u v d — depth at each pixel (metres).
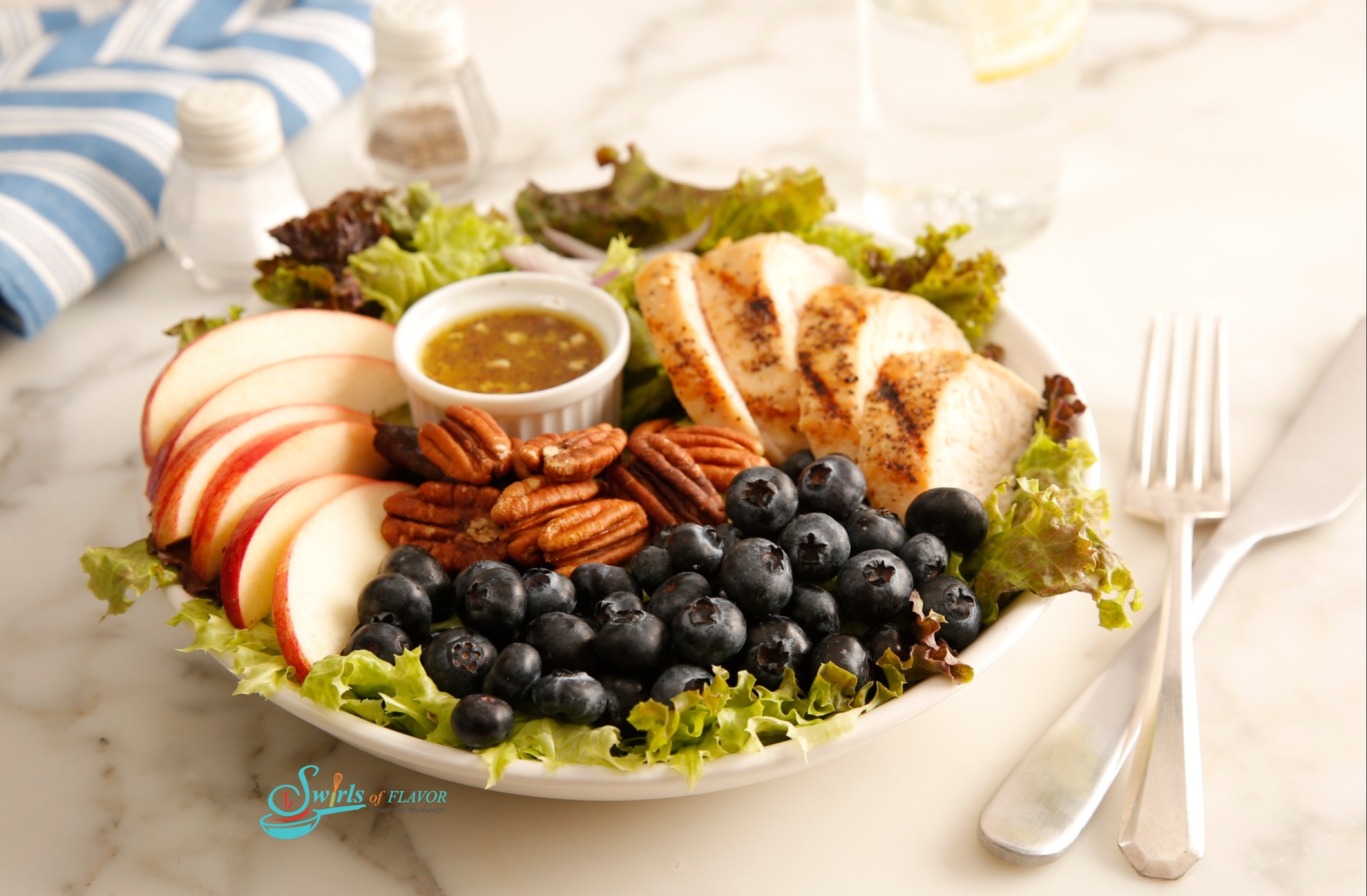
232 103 0.61
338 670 0.44
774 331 0.54
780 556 0.46
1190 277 0.62
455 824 0.46
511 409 0.52
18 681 0.49
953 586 0.46
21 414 0.58
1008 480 0.50
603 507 0.49
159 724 0.48
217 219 0.62
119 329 0.62
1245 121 0.70
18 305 0.59
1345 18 0.76
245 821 0.46
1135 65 0.73
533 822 0.46
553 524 0.48
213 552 0.48
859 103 0.72
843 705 0.44
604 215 0.61
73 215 0.61
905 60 0.60
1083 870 0.45
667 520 0.50
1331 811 0.46
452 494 0.50
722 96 0.73
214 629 0.46
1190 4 0.77
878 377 0.52
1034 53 0.58
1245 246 0.64
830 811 0.46
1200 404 0.55
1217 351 0.56
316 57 0.70
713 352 0.54
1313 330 0.60
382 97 0.66
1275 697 0.49
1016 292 0.62
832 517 0.48
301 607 0.46
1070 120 0.70
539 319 0.56
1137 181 0.67
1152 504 0.52
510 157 0.69
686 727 0.43
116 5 0.79
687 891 0.44
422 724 0.44
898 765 0.47
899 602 0.46
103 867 0.45
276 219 0.63
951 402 0.51
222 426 0.50
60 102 0.66
